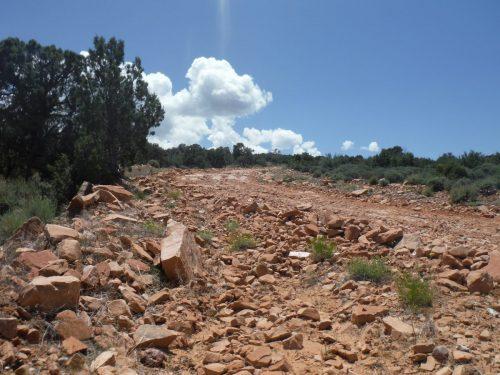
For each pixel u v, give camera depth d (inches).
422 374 185.8
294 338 216.7
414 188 903.1
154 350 198.8
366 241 410.3
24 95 842.2
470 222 599.5
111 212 435.8
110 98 815.7
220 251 410.6
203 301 270.4
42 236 303.4
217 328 240.4
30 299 208.2
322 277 332.8
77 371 173.3
